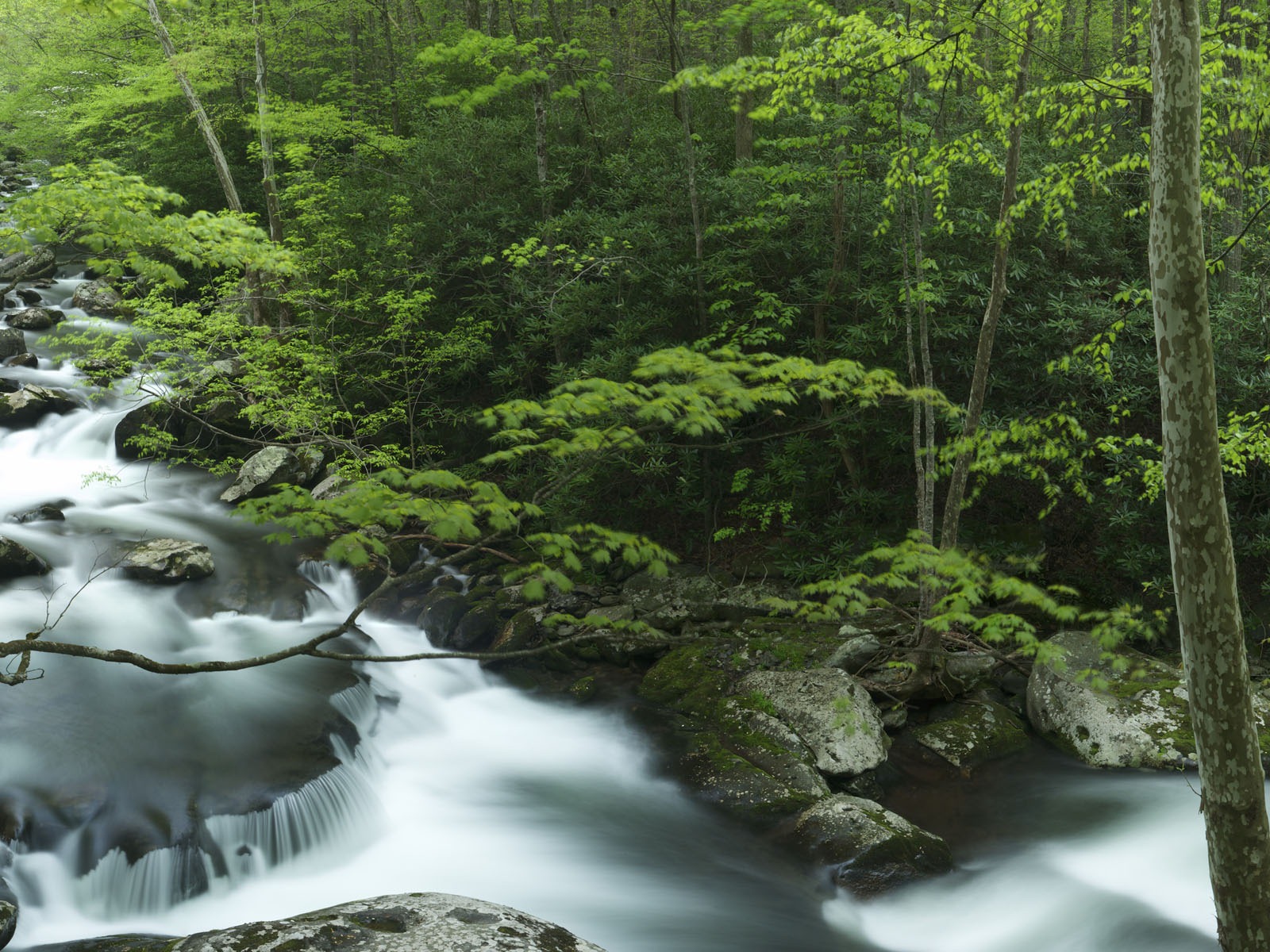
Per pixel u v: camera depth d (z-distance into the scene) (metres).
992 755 8.84
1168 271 4.00
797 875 7.26
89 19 18.72
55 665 8.35
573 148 14.40
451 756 9.11
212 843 6.77
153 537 11.73
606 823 8.06
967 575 5.17
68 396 14.65
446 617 11.10
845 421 10.77
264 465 13.44
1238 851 4.19
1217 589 4.07
